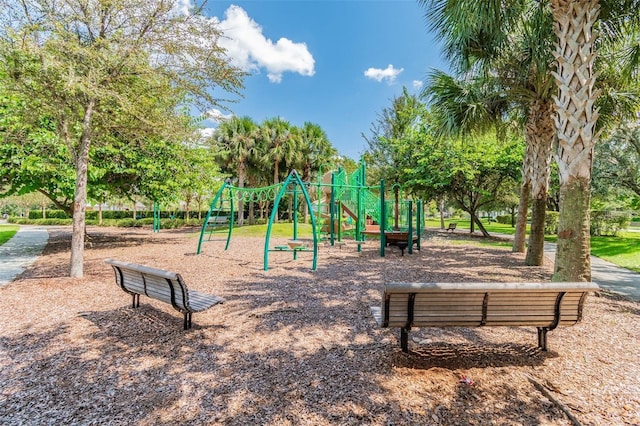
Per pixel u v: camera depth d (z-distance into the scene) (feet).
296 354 9.83
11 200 128.06
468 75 23.65
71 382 8.24
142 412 7.03
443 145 48.21
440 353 9.87
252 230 62.85
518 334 11.51
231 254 33.17
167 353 9.89
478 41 21.15
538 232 25.75
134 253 33.81
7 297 15.98
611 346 10.46
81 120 21.26
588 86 14.79
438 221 135.03
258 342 10.76
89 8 18.53
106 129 22.21
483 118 24.93
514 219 102.01
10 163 28.48
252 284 19.38
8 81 19.61
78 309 14.08
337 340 10.93
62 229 75.82
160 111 23.24
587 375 8.59
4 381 8.28
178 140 26.45
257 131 79.66
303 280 20.54
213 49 21.34
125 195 45.62
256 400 7.45
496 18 17.93
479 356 9.67
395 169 59.57
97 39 18.31
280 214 114.42
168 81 21.43
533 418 6.83
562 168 15.62
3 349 10.12
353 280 20.53
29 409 7.11
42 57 16.81
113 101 20.92
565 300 9.29
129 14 19.26
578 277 15.26
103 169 32.42
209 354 9.84
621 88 22.80
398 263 27.43
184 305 10.98
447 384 8.09
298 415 6.89
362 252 35.01
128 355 9.75
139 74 20.42
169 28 20.27
